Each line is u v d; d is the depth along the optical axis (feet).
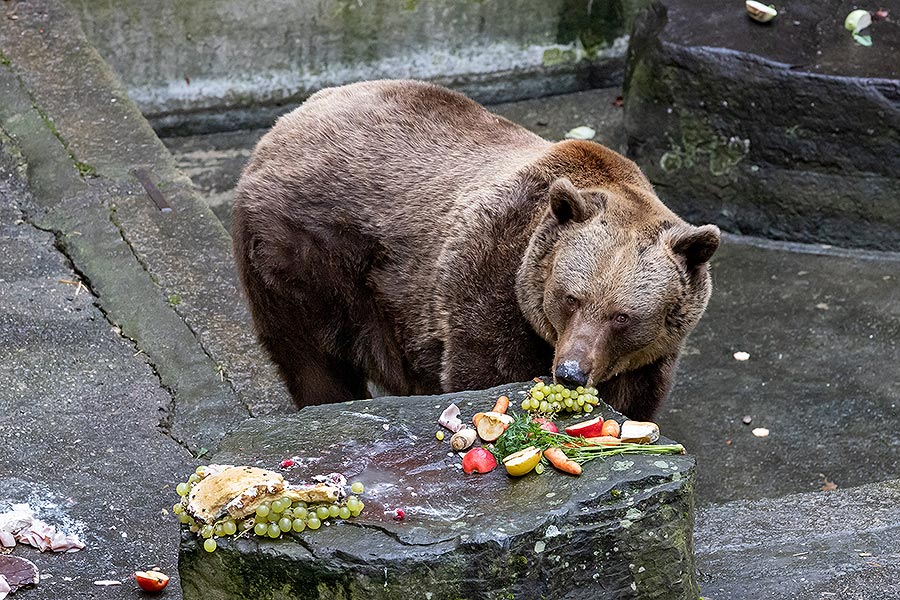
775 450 33.73
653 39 45.80
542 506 17.48
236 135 51.57
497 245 25.03
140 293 32.83
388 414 20.79
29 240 34.73
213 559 17.65
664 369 25.34
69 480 25.17
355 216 27.43
